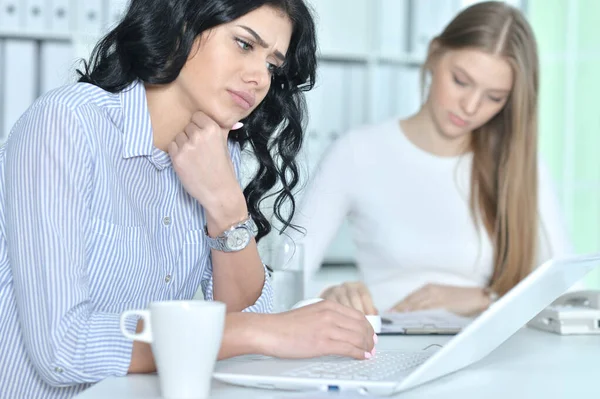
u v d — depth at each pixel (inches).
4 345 44.9
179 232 52.2
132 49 47.7
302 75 57.0
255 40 47.4
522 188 88.1
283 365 40.5
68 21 128.8
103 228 45.9
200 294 70.9
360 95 141.9
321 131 139.8
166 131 50.0
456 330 60.0
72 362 39.1
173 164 49.1
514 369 43.5
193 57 47.8
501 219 89.4
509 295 37.3
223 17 46.6
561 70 149.2
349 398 34.3
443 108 87.0
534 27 149.4
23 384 44.8
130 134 47.7
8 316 45.1
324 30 140.9
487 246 92.0
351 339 40.9
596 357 48.3
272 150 60.1
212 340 32.8
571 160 148.3
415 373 34.7
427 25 142.3
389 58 141.9
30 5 127.5
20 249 41.0
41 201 41.1
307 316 41.0
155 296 51.0
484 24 83.7
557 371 43.1
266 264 64.8
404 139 94.8
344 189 95.0
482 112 85.7
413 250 93.7
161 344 32.6
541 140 150.6
